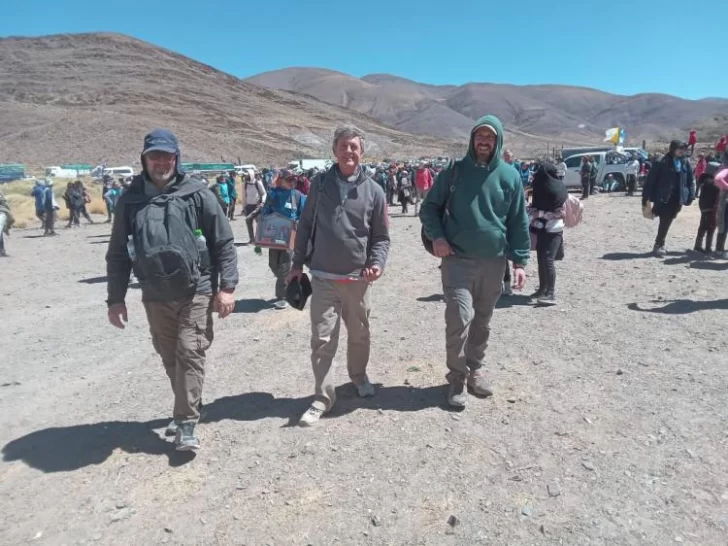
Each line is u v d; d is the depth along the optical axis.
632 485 3.54
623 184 29.98
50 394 5.40
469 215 4.34
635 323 6.61
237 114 165.25
